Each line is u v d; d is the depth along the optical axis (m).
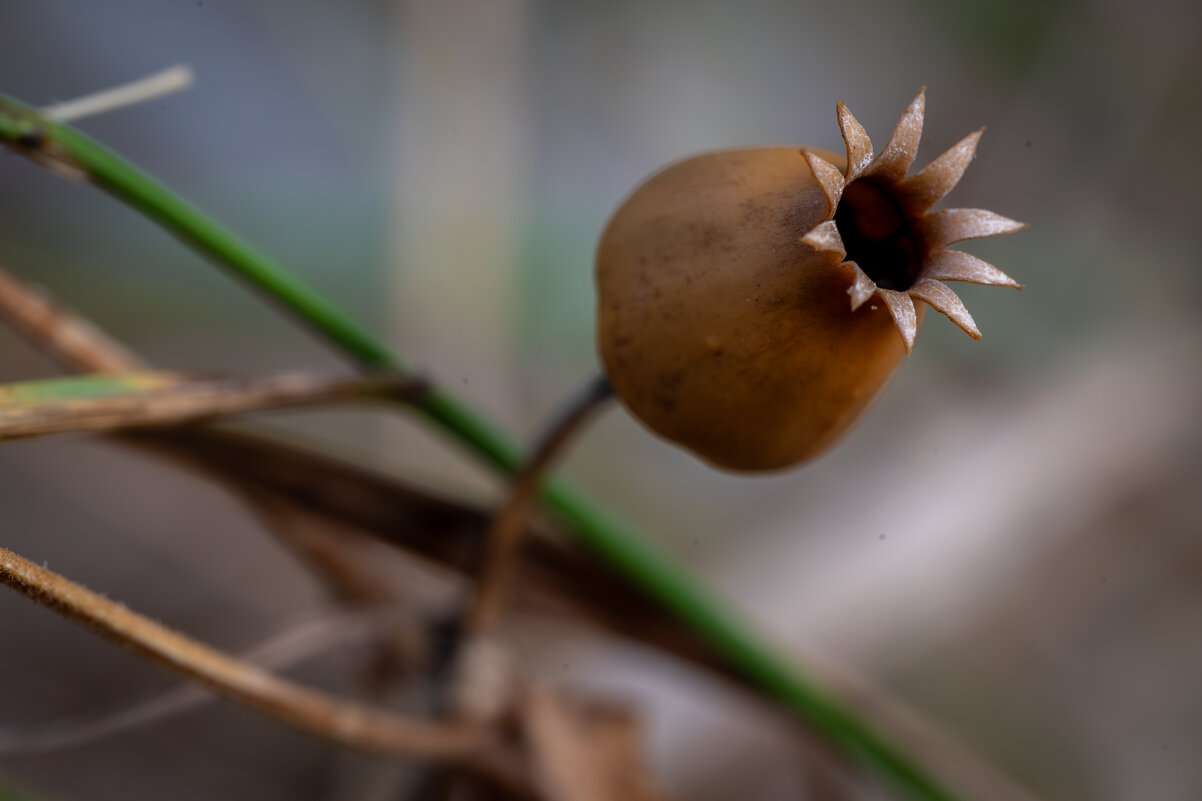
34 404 0.12
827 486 0.24
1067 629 0.22
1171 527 0.22
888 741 0.14
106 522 0.20
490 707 0.13
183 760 0.20
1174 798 0.22
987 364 0.24
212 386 0.12
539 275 0.23
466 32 0.21
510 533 0.13
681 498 0.25
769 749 0.19
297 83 0.24
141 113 0.23
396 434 0.20
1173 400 0.22
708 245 0.11
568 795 0.13
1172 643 0.22
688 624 0.13
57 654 0.19
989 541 0.21
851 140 0.11
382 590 0.13
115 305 0.21
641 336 0.11
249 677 0.12
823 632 0.20
